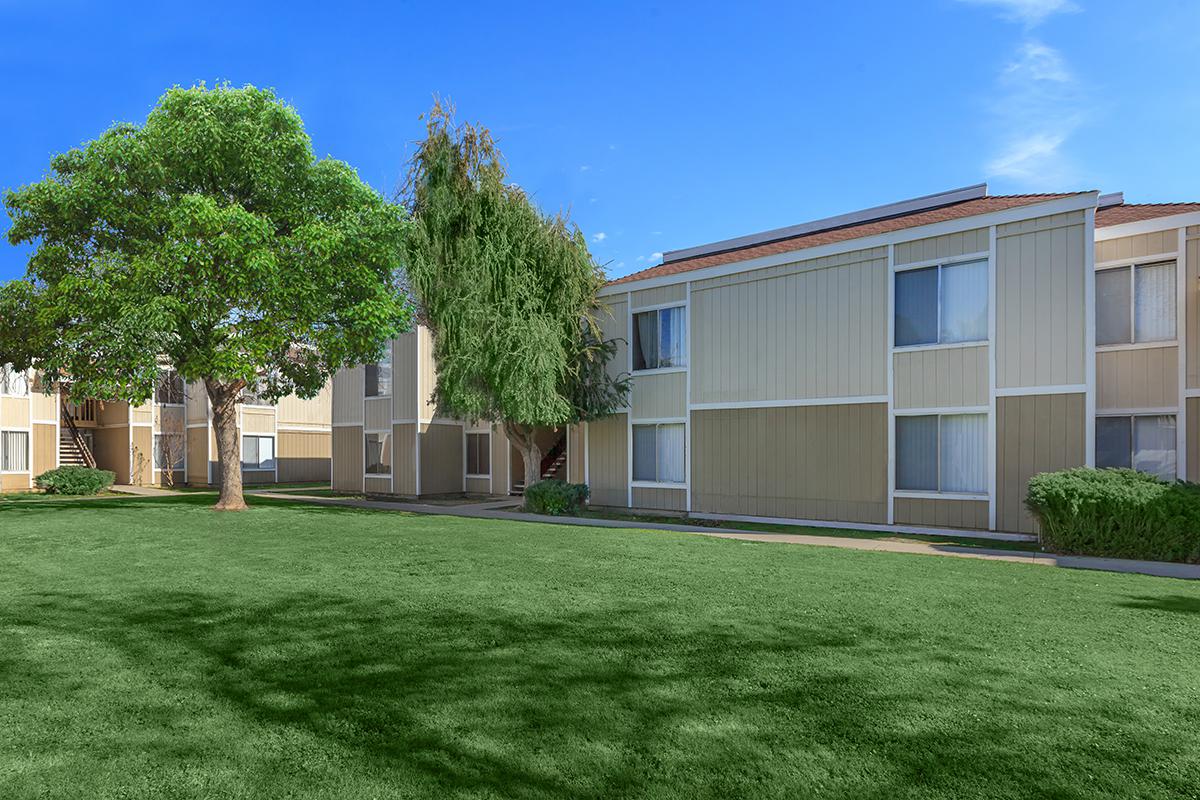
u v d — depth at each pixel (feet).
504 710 13.02
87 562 30.22
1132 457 46.24
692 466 57.62
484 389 58.08
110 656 16.43
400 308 60.85
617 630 18.67
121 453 111.34
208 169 55.36
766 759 10.96
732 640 17.69
